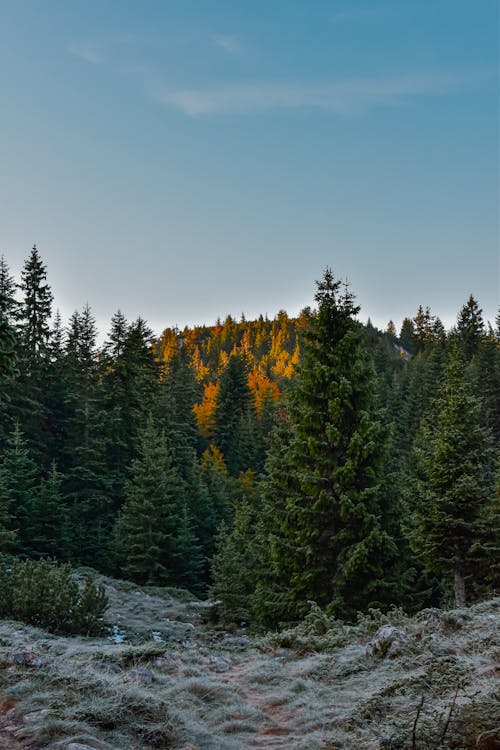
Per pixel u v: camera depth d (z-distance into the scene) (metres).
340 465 17.17
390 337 167.25
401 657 8.66
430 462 18.80
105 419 43.94
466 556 17.75
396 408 65.19
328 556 16.44
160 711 6.41
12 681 6.93
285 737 6.49
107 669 8.32
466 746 4.74
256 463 64.12
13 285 43.62
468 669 7.20
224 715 7.18
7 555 27.77
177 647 11.47
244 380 77.19
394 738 5.18
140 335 54.47
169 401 59.78
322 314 18.45
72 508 39.00
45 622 13.31
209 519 44.06
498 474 20.78
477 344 76.75
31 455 41.75
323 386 18.11
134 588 28.00
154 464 35.75
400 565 16.67
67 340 49.31
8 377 9.30
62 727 5.57
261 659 10.36
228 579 23.33
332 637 10.98
